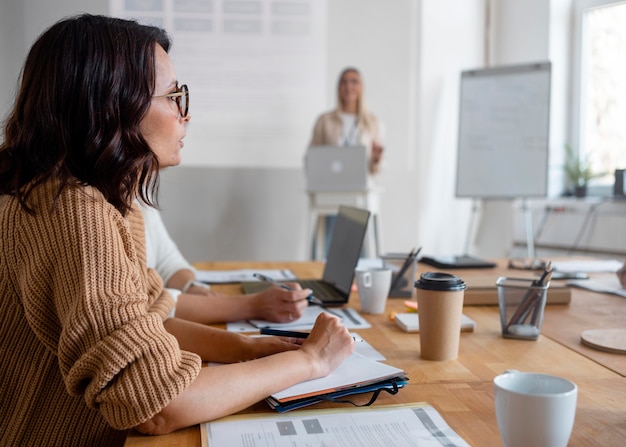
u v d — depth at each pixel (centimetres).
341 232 178
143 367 74
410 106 473
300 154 450
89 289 76
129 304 77
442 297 105
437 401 87
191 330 112
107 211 83
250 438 74
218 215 454
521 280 121
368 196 397
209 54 436
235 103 442
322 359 91
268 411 83
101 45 85
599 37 400
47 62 84
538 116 401
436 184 482
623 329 125
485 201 470
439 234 486
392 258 167
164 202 448
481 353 112
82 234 79
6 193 86
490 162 414
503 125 411
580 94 420
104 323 75
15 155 85
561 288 153
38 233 81
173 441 74
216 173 450
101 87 84
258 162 449
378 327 132
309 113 449
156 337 76
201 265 231
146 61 89
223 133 444
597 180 403
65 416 89
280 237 461
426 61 471
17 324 86
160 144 96
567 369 102
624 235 361
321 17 445
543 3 431
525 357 109
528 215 418
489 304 154
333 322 95
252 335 126
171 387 74
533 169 402
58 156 83
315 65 446
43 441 89
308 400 84
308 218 420
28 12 409
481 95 418
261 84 443
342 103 434
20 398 88
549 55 427
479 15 481
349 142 430
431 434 74
